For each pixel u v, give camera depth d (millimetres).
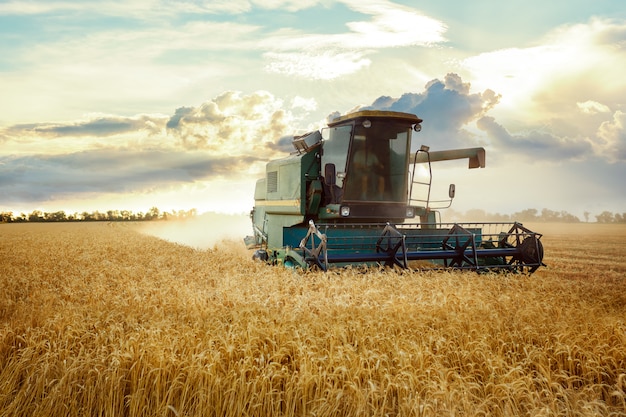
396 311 7621
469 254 12508
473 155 14867
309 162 14109
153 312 8336
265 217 17078
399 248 12359
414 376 5445
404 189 13930
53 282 13688
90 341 6852
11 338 7148
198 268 14609
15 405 5504
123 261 18516
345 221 13852
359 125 13227
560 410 5285
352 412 5262
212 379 5434
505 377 5559
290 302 8305
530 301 8672
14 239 38219
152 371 5527
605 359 6348
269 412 5352
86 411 5465
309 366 5609
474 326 7086
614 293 10562
